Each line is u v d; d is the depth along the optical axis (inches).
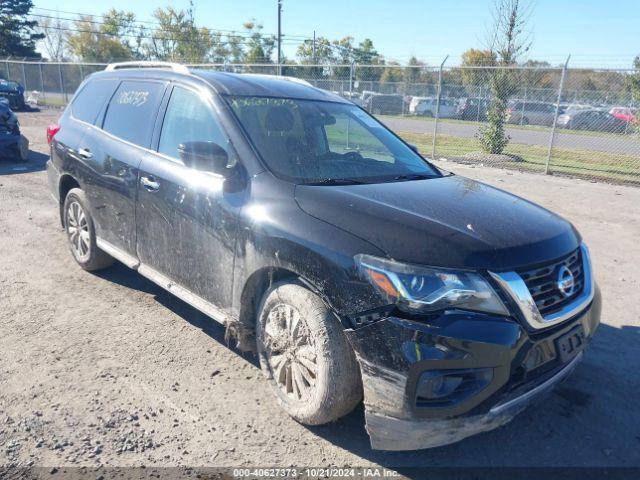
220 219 129.2
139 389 128.9
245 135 134.6
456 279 96.9
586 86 712.4
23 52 2198.6
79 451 107.0
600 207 354.3
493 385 96.2
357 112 175.5
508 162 563.8
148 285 191.9
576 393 137.7
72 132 194.9
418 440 98.3
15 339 149.4
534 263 104.3
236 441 112.8
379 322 97.9
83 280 193.6
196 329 160.6
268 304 120.6
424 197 124.4
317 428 118.1
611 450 116.6
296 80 183.6
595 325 121.7
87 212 187.5
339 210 112.0
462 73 717.3
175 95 157.2
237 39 2114.9
